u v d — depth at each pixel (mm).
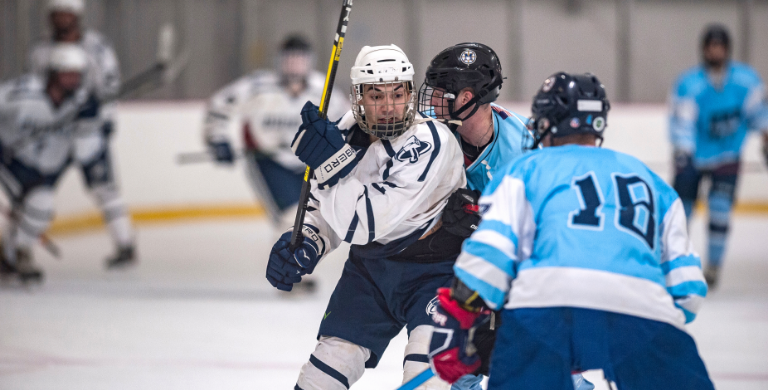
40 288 20953
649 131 34969
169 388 12062
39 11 31516
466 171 8367
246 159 21844
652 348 5902
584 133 6652
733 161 20984
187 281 22047
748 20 38312
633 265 6012
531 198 6297
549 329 5930
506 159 8219
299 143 7188
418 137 7344
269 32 36375
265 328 16312
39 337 15469
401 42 37062
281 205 21641
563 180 6270
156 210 32938
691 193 21391
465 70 7902
